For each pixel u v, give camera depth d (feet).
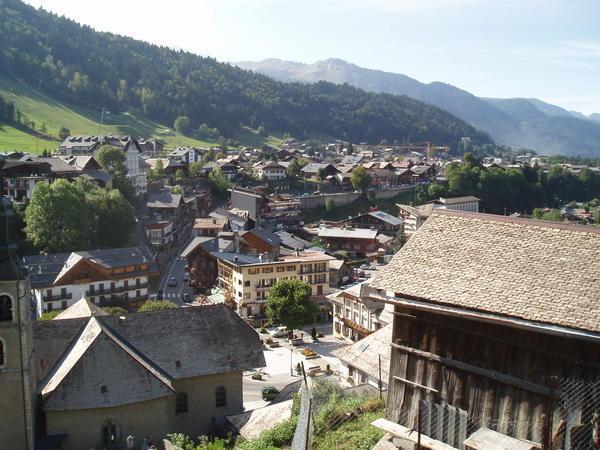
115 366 165.99
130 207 431.43
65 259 344.08
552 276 87.40
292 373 262.06
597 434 78.18
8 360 147.13
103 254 345.92
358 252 536.01
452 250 99.60
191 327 191.93
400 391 100.53
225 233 444.14
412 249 103.35
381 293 105.50
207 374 184.24
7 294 145.69
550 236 93.71
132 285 348.38
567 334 78.02
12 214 146.92
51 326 181.16
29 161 462.19
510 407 87.40
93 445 161.48
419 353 97.45
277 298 311.47
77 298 327.26
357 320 300.61
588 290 82.89
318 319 362.74
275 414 161.58
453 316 92.73
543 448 80.07
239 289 359.25
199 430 185.88
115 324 184.24
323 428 117.39
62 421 159.02
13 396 148.05
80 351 168.45
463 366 92.02
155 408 167.84
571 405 81.25
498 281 90.48
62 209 369.50
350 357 192.95
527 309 83.71
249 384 247.09
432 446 92.63
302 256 394.32
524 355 86.12
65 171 484.74
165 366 181.16
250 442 139.74
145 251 374.63
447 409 93.81
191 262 407.44
